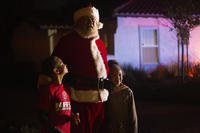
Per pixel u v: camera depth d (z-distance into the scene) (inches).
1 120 407.2
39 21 863.1
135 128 221.6
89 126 220.7
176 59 724.0
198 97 530.3
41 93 194.2
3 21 1123.3
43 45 869.8
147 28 738.2
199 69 615.2
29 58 918.4
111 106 221.6
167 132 358.0
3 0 1137.4
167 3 599.8
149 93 578.9
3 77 922.7
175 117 425.4
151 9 708.0
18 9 1130.0
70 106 204.1
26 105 546.0
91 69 223.1
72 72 223.5
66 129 199.5
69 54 224.4
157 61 740.0
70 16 873.5
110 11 723.4
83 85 221.6
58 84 198.8
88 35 227.5
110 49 731.4
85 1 237.6
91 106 221.5
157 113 453.4
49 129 191.5
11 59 992.9
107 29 735.7
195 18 573.0
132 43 732.7
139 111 468.1
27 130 332.2
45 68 199.5
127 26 730.2
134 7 716.7
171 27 657.0
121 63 724.7
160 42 740.0
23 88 792.3
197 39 670.5
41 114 192.7
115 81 223.1
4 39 1091.3
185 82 586.2
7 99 625.9
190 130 362.6
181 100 534.9
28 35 917.8
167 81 648.4
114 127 220.8
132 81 631.8
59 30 849.5
